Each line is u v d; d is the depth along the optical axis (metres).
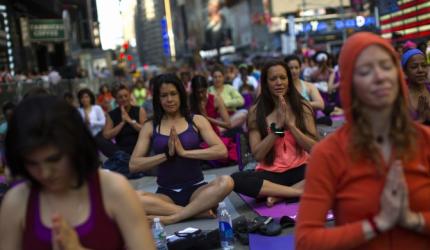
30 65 22.98
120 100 8.00
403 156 1.84
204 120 5.04
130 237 1.93
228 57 76.69
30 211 1.90
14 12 21.78
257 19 86.62
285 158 5.18
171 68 27.36
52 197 1.90
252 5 96.69
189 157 4.83
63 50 29.84
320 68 12.78
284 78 4.99
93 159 1.87
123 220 1.92
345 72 1.86
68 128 1.75
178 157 4.88
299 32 55.69
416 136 1.88
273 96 5.14
